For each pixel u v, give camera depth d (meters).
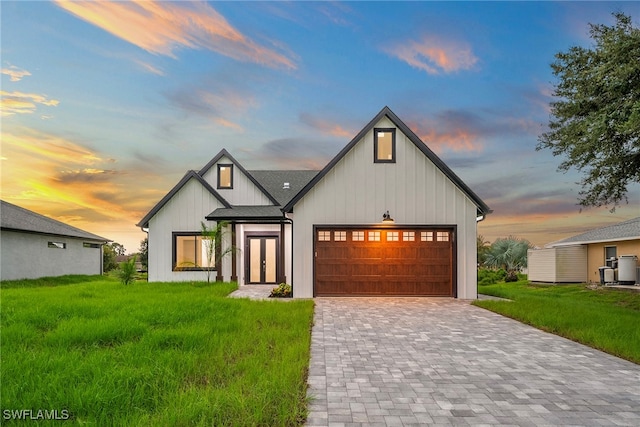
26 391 4.00
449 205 13.12
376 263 13.12
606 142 10.83
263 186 20.16
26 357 5.19
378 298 12.73
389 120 13.35
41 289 14.22
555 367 5.43
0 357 5.18
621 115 9.81
